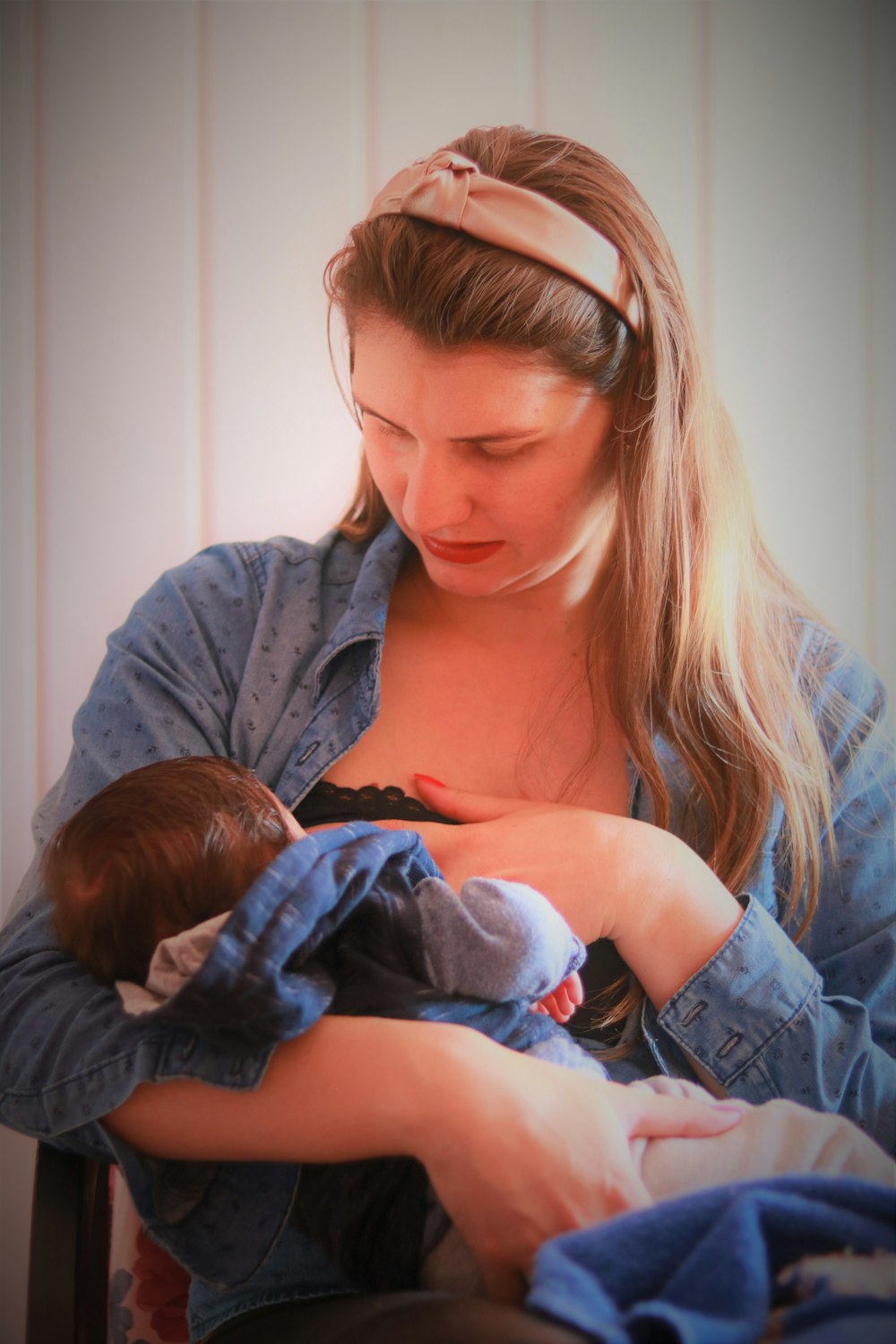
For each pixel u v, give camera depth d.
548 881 0.93
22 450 1.47
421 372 0.87
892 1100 0.97
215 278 1.48
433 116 1.47
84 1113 0.75
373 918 0.84
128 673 1.03
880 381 1.50
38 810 1.03
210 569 1.12
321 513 1.50
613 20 1.47
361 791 1.02
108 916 0.81
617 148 1.47
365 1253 0.78
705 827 1.06
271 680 1.05
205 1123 0.74
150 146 1.47
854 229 1.49
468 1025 0.81
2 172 1.45
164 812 0.82
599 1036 0.97
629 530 1.00
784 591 1.22
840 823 1.11
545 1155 0.70
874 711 1.15
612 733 1.06
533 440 0.90
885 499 1.50
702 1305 0.60
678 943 0.94
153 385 1.49
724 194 1.48
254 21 1.46
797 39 1.48
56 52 1.45
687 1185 0.74
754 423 1.49
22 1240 1.45
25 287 1.46
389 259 0.88
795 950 0.97
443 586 1.00
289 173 1.47
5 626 1.48
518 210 0.87
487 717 1.06
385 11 1.46
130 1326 1.06
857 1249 0.64
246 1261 0.79
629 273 0.94
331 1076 0.73
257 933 0.72
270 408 1.50
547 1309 0.59
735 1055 0.94
